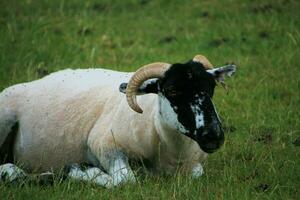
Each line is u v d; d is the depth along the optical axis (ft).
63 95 56.13
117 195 48.26
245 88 72.74
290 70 76.59
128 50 84.64
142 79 48.57
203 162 54.03
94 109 54.85
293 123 64.03
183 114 47.70
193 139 48.03
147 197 47.24
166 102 48.55
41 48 81.25
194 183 49.96
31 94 57.06
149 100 51.88
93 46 85.97
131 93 48.57
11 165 52.47
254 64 79.25
